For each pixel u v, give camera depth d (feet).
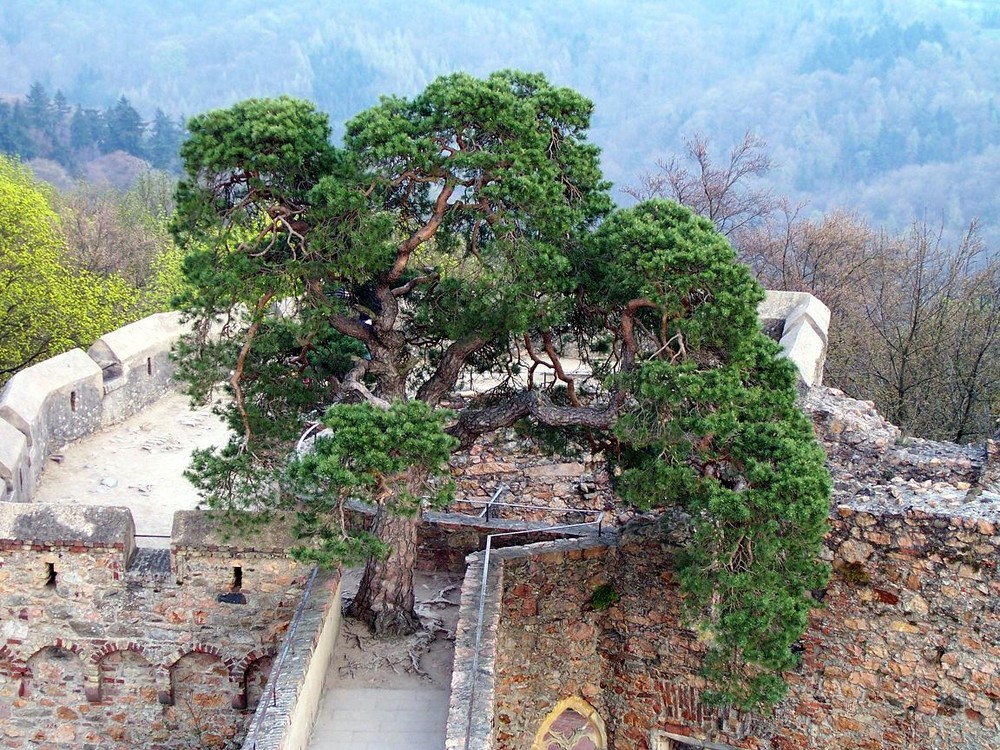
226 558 49.06
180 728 51.11
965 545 44.19
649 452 48.42
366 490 40.65
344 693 44.80
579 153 44.06
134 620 49.85
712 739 51.62
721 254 41.04
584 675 53.83
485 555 49.26
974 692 45.01
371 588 49.24
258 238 42.22
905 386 95.35
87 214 153.38
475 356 50.57
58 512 49.34
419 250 55.98
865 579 46.39
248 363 48.21
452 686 40.70
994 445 47.62
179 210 41.45
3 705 51.13
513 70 43.98
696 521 43.88
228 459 47.34
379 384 47.78
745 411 42.96
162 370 77.82
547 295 44.45
